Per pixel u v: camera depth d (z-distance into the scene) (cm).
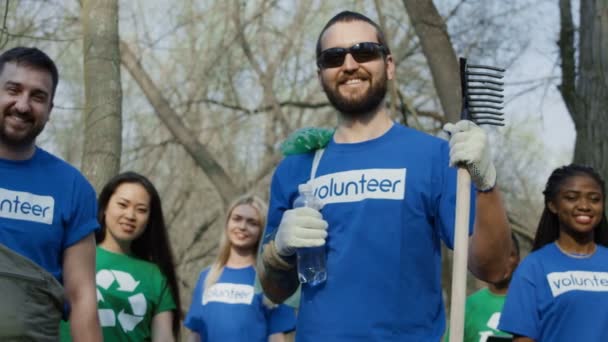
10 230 407
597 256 522
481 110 398
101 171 888
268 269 413
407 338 378
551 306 512
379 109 403
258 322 689
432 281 388
